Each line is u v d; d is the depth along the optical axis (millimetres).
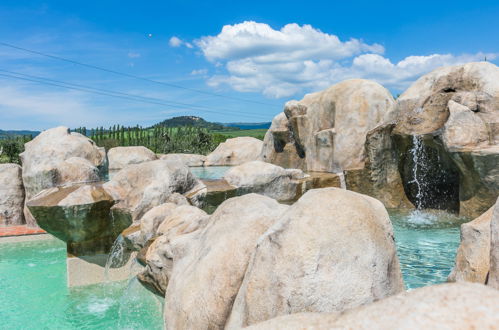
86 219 10086
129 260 9812
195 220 6703
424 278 8008
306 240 3602
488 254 4973
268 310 3555
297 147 20531
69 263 10234
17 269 11531
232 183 13570
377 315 2096
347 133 17078
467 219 12258
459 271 5379
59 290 9992
